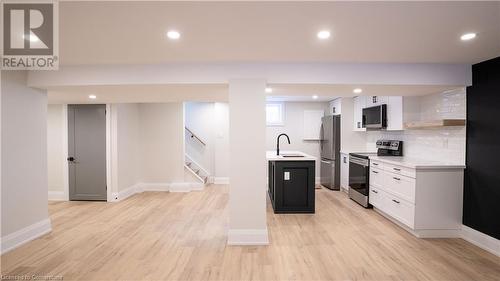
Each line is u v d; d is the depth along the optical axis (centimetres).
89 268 266
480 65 319
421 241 331
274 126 756
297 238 341
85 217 429
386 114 475
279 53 287
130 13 191
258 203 323
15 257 288
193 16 197
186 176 632
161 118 621
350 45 261
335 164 633
